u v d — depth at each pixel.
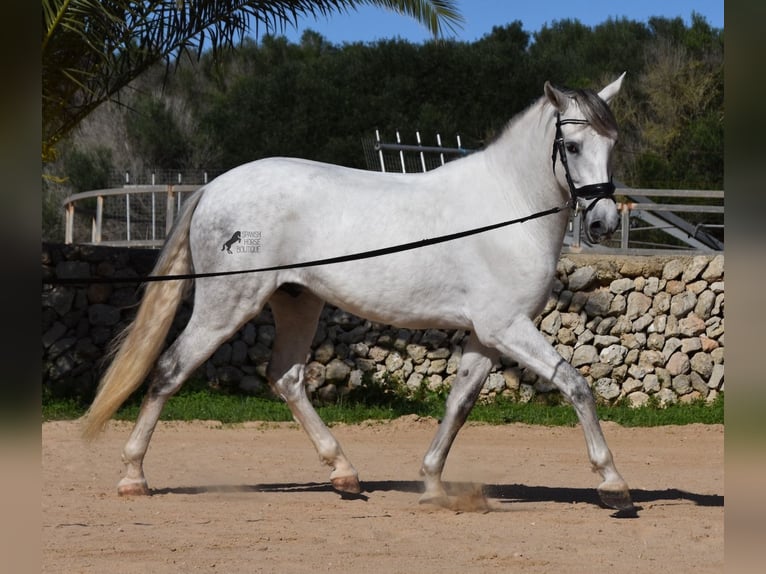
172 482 7.88
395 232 6.69
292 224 6.81
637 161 32.91
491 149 6.79
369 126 33.44
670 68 37.12
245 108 34.81
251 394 12.95
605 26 43.22
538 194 6.55
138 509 6.39
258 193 6.84
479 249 6.57
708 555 5.19
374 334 13.27
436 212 6.73
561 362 6.43
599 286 13.43
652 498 7.30
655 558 5.10
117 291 13.09
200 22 11.55
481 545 5.42
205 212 6.96
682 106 35.72
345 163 32.09
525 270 6.49
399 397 12.96
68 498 6.80
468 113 33.69
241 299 6.88
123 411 11.86
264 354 13.05
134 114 34.38
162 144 33.75
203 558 4.95
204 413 11.86
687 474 8.68
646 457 9.77
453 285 6.66
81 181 30.23
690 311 13.16
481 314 6.58
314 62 36.94
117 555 4.98
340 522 6.06
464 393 6.84
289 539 5.49
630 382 13.14
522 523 6.13
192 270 7.21
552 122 6.46
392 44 35.56
